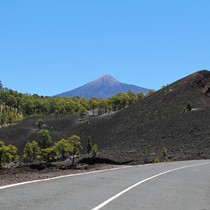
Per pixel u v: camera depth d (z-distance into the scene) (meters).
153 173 21.28
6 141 175.88
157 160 58.03
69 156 116.81
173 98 164.25
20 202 9.12
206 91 174.75
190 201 11.04
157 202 10.54
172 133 107.31
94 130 171.75
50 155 112.38
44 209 8.37
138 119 154.62
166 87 184.25
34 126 198.75
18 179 14.48
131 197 11.25
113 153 103.94
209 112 122.81
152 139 109.38
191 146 85.19
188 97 162.12
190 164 31.97
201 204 10.55
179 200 11.15
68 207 8.85
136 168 25.39
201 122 110.44
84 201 9.93
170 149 88.50
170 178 18.31
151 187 14.14
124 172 21.12
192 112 127.81
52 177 15.93
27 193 10.67
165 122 125.50
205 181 17.33
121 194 11.75
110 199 10.55
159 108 157.38
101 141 147.38
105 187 13.41
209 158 51.22
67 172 19.70
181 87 175.75
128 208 9.26
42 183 13.41
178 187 14.53
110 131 157.12
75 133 176.12
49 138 133.88
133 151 99.75
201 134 97.62
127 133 137.75
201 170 24.50
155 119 144.00
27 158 119.56
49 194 10.77
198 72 192.00
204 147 79.38
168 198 11.46
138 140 115.12
